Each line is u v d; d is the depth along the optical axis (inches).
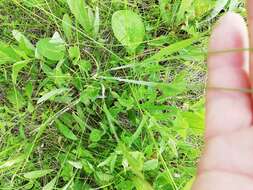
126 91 5.4
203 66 5.6
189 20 5.7
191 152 5.3
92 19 5.4
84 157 5.4
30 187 5.3
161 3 5.6
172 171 5.3
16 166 5.3
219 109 4.0
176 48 4.9
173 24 5.7
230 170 3.7
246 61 4.1
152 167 5.1
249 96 4.0
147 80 5.5
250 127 3.8
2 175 5.3
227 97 4.0
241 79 4.0
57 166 5.5
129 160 4.6
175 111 5.2
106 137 5.5
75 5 5.2
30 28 5.7
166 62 5.6
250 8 3.8
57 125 5.4
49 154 5.5
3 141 5.4
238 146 3.8
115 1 5.5
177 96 5.5
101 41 5.5
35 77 5.6
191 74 5.6
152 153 5.4
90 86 5.3
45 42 5.2
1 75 5.6
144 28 5.3
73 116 5.3
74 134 5.5
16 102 5.5
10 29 5.7
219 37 4.1
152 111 5.3
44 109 5.5
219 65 4.1
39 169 5.5
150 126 5.1
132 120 5.4
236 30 4.0
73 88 5.5
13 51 5.3
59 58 5.3
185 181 5.3
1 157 5.4
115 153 5.1
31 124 5.5
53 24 5.7
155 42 5.6
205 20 5.6
